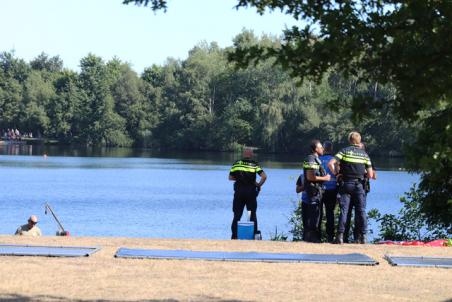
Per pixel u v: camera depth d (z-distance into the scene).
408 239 31.56
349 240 29.08
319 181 26.03
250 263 19.55
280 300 14.97
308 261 19.81
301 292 15.88
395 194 84.94
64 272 17.67
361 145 25.45
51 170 135.00
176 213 67.62
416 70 10.55
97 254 20.42
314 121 177.88
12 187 96.81
